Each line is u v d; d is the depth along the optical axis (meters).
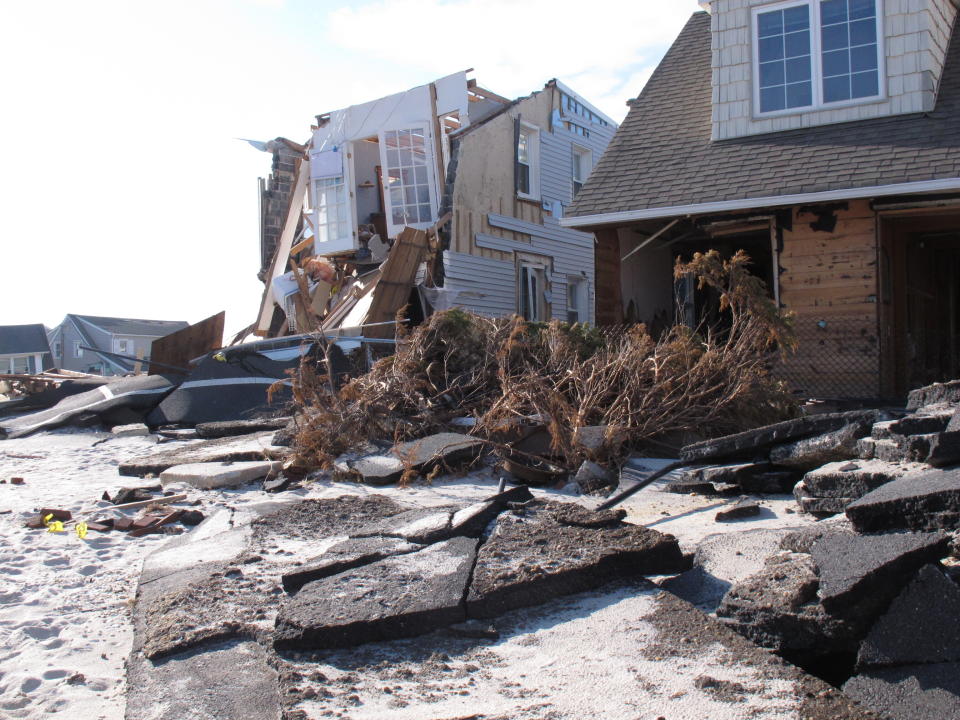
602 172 12.85
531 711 2.64
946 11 12.47
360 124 18.66
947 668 2.73
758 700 2.61
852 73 11.92
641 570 3.74
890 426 5.05
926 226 12.53
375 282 16.34
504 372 8.50
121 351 67.94
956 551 3.28
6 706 3.08
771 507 5.08
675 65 14.70
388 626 3.24
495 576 3.49
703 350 8.47
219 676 3.06
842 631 2.96
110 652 3.55
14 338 64.12
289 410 11.26
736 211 11.83
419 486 6.61
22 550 5.14
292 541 4.81
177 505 6.34
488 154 18.45
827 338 11.31
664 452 7.28
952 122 11.13
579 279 22.16
